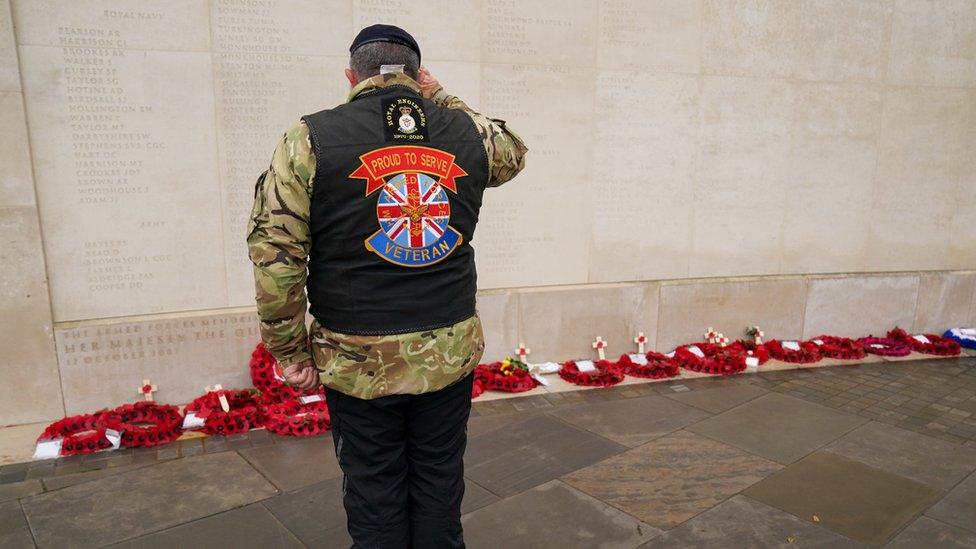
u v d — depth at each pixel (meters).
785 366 5.62
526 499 3.34
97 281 4.29
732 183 5.81
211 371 4.57
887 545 2.98
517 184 5.21
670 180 5.62
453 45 4.88
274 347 2.10
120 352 4.33
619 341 5.64
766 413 4.56
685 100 5.55
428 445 2.25
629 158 5.48
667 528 3.09
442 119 2.17
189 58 4.29
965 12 6.15
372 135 2.01
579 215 5.42
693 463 3.77
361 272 2.03
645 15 5.32
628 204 5.54
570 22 5.14
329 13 4.55
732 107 5.69
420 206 2.06
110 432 3.93
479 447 3.95
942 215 6.44
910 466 3.78
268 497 3.32
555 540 2.97
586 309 5.49
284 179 1.92
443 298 2.13
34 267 4.07
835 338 6.14
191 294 4.53
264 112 4.50
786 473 3.66
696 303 5.83
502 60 5.02
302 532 3.00
